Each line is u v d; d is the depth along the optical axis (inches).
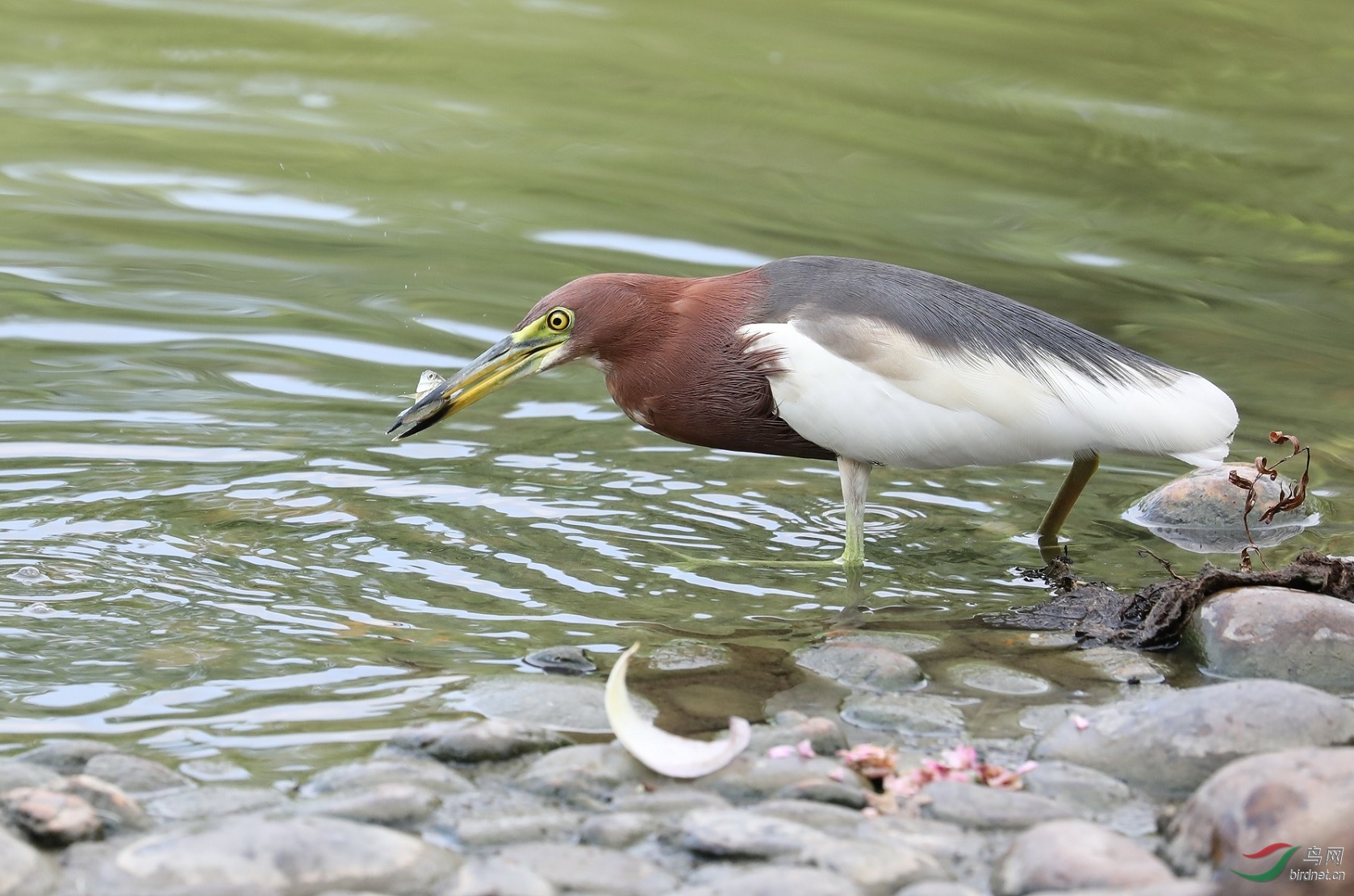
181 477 458.0
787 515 464.8
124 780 285.4
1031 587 416.2
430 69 958.4
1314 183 822.5
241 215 716.7
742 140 860.0
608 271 662.5
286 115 867.4
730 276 450.6
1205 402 429.1
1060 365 426.0
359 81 933.8
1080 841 259.3
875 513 471.5
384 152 817.5
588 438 513.7
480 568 409.1
